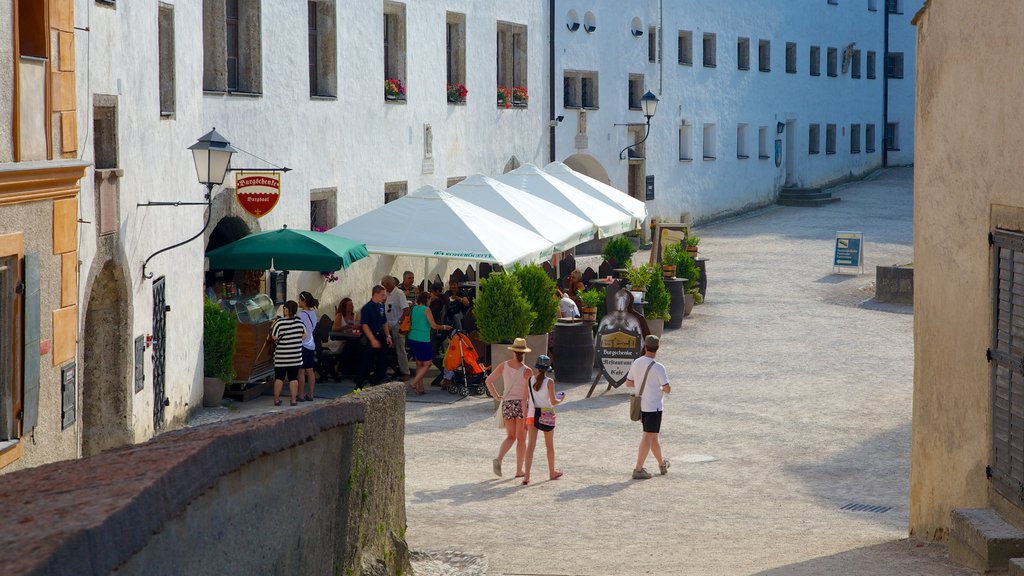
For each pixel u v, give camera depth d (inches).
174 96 767.1
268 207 882.1
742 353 1118.4
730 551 480.7
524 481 661.9
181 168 779.4
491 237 964.0
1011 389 401.7
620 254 1409.9
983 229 428.5
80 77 582.9
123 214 658.8
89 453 657.0
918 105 502.0
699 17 2107.5
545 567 445.1
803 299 1459.2
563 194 1263.5
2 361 486.9
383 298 923.4
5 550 134.4
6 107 479.5
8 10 479.5
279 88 1036.5
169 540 179.3
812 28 2504.9
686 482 671.8
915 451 509.4
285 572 248.7
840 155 2647.6
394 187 1262.3
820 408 882.8
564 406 882.1
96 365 661.9
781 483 669.9
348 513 307.9
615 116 1862.7
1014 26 398.0
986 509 424.8
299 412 266.4
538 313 937.5
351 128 1167.0
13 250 483.8
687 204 2108.8
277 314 1007.0
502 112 1530.5
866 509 607.2
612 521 569.3
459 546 493.7
